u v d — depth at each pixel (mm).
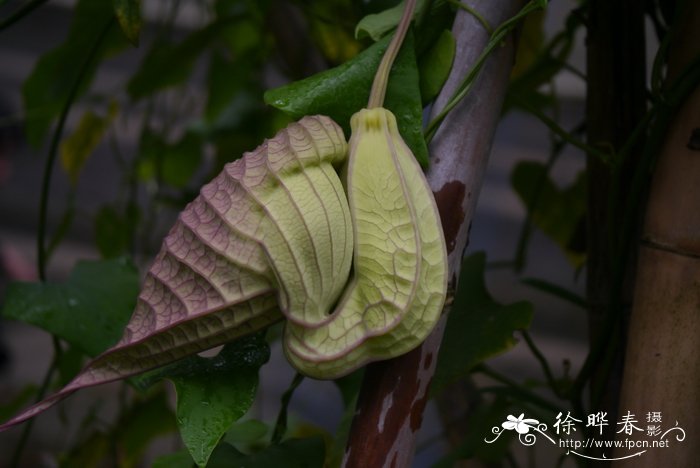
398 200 688
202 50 1210
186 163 1438
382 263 686
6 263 2727
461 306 864
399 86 734
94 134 1327
